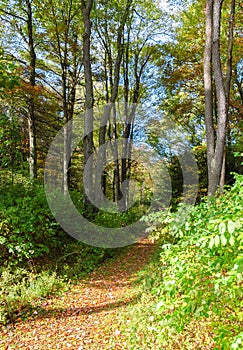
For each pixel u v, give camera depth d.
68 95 17.39
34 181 11.20
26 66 13.33
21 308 6.00
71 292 7.17
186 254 3.30
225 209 3.45
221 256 2.67
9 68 6.58
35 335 5.15
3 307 5.69
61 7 15.32
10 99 11.76
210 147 8.52
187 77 15.20
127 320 5.24
